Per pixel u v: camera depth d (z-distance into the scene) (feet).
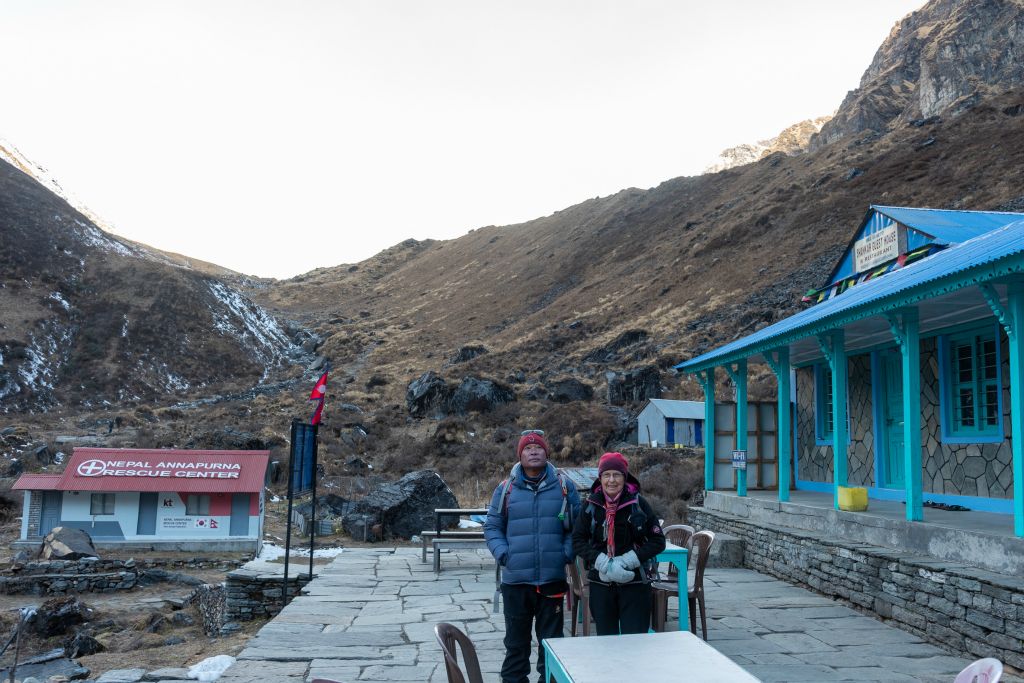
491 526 16.26
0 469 102.58
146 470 63.41
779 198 252.01
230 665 20.71
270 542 64.64
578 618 23.89
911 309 25.49
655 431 113.91
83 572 52.42
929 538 23.98
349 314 348.79
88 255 263.90
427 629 24.82
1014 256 18.49
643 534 15.24
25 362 190.39
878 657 20.31
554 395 146.92
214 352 235.81
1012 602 18.56
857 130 352.69
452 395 147.95
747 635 22.77
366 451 126.52
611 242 316.19
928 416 34.22
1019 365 20.17
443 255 440.86
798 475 47.24
